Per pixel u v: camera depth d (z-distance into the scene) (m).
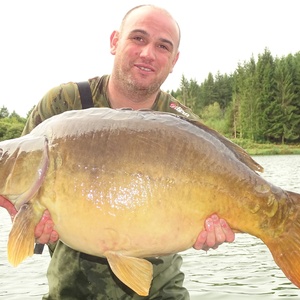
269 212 0.84
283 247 0.85
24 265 2.17
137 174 0.81
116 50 1.11
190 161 0.82
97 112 0.86
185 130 0.84
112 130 0.83
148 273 0.81
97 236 0.81
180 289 1.17
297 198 0.86
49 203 0.81
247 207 0.83
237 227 0.84
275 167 7.93
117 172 0.81
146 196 0.80
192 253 2.35
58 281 1.11
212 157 0.83
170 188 0.81
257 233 0.85
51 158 0.82
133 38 1.08
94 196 0.80
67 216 0.81
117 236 0.81
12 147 0.85
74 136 0.83
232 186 0.83
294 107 16.08
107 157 0.81
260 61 16.77
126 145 0.82
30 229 0.81
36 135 0.85
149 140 0.82
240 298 1.63
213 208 0.82
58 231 0.82
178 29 1.13
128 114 0.85
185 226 0.81
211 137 0.85
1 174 0.83
